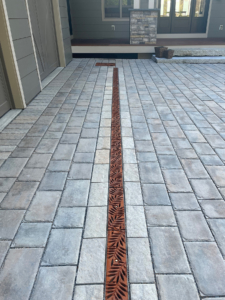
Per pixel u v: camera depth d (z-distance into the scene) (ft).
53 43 27.12
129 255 6.53
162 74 25.53
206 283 5.86
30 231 7.25
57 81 23.38
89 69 28.19
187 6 38.63
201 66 28.84
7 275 6.06
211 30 39.93
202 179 9.50
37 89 19.57
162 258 6.45
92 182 9.36
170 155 11.12
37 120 14.93
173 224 7.48
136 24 32.68
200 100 17.89
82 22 39.22
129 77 24.56
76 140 12.53
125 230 7.27
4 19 13.80
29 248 6.73
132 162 10.61
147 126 13.99
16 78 15.53
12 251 6.64
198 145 11.94
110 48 33.42
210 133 13.10
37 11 21.89
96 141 12.42
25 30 17.04
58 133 13.29
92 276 6.02
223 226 7.41
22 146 12.00
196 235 7.11
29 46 17.80
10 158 10.99
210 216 7.77
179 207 8.13
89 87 21.42
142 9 31.68
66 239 7.00
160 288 5.75
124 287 5.77
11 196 8.66
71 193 8.79
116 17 38.78
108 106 17.10
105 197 8.59
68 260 6.40
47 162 10.66
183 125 14.06
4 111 15.74
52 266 6.25
